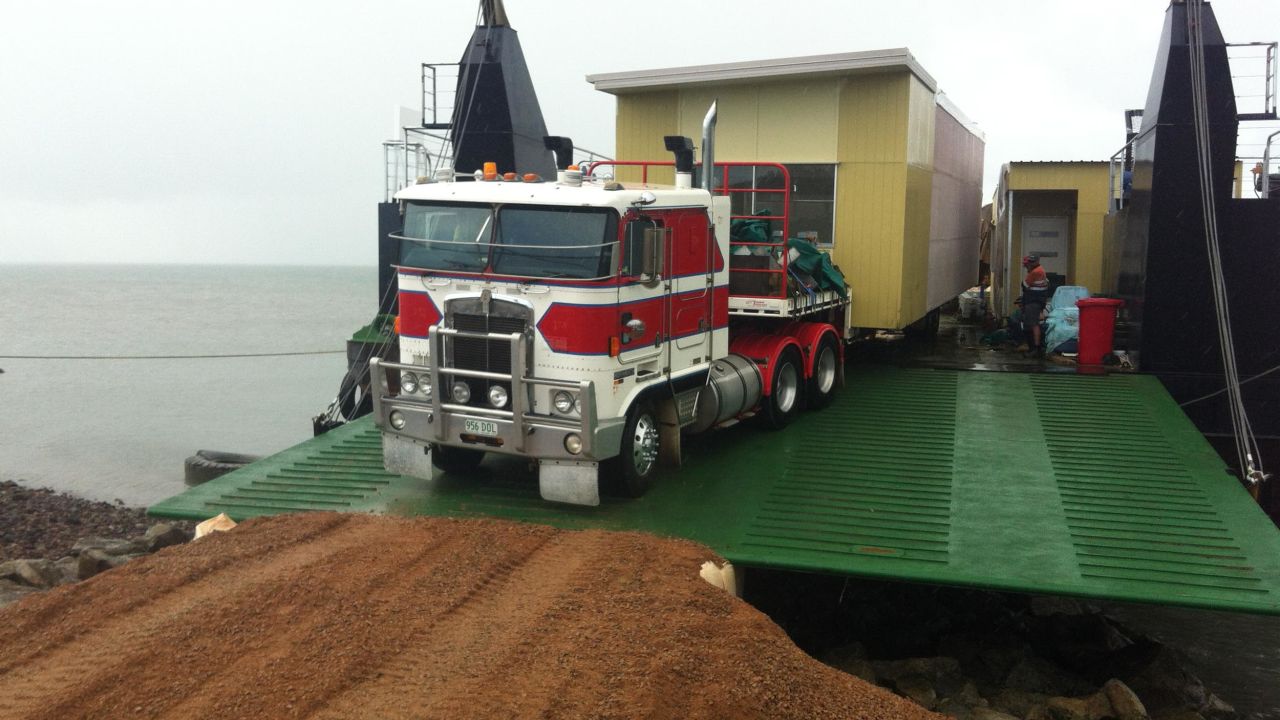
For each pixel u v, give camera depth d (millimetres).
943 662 8125
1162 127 13078
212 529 7578
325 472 9867
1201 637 10023
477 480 9523
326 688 4727
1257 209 12844
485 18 16953
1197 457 10242
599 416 8102
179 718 4500
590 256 7977
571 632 5395
